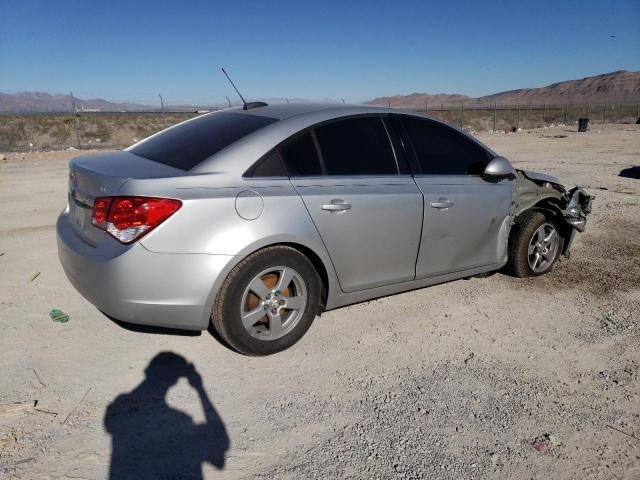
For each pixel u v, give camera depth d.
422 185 4.35
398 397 3.35
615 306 4.85
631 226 7.70
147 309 3.31
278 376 3.54
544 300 4.96
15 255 5.92
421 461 2.78
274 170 3.70
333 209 3.81
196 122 4.43
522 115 62.28
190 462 2.73
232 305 3.50
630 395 3.44
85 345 3.87
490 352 3.96
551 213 5.48
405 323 4.41
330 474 2.67
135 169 3.58
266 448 2.85
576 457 2.85
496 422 3.12
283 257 3.65
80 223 3.74
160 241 3.25
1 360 3.63
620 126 41.88
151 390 3.34
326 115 4.06
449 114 58.44
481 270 4.99
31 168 14.52
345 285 4.06
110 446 2.82
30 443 2.82
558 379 3.61
